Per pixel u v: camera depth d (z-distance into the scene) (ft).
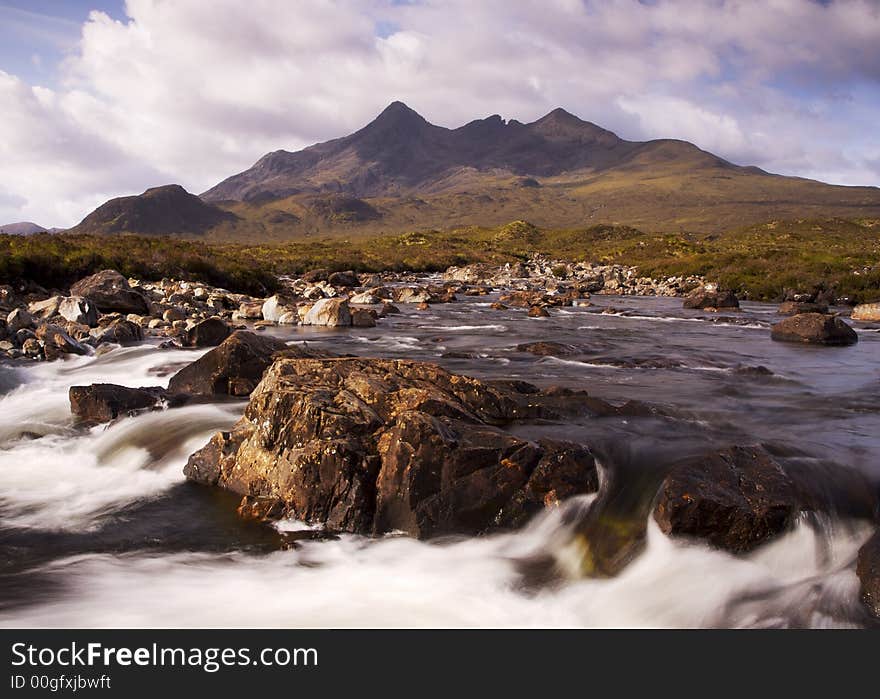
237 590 12.86
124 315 47.73
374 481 15.47
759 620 11.91
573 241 313.94
